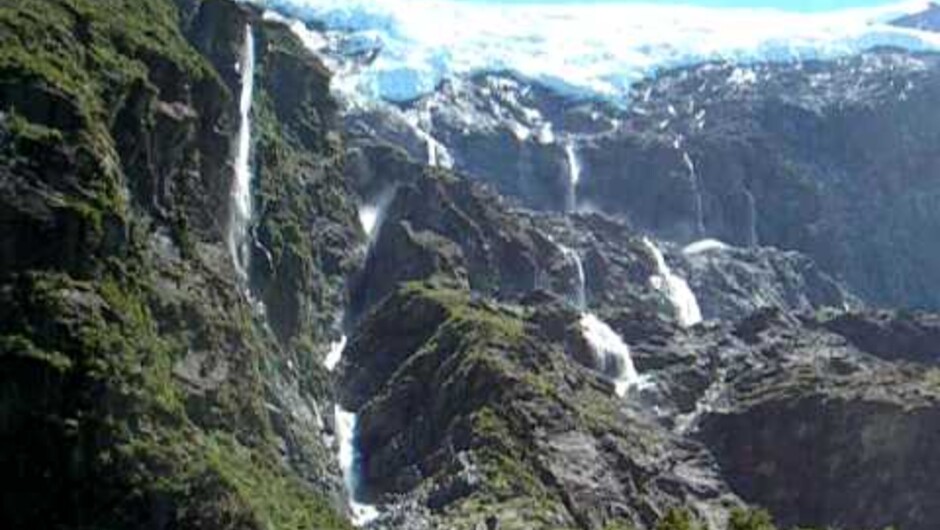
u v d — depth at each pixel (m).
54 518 158.38
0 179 169.00
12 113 173.88
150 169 194.00
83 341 163.62
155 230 192.50
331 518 188.25
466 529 191.88
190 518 162.12
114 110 190.25
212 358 187.75
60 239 169.12
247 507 167.12
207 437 178.75
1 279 165.12
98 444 161.00
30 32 186.00
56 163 172.75
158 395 169.50
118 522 159.25
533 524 193.75
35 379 160.12
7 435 159.00
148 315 178.62
